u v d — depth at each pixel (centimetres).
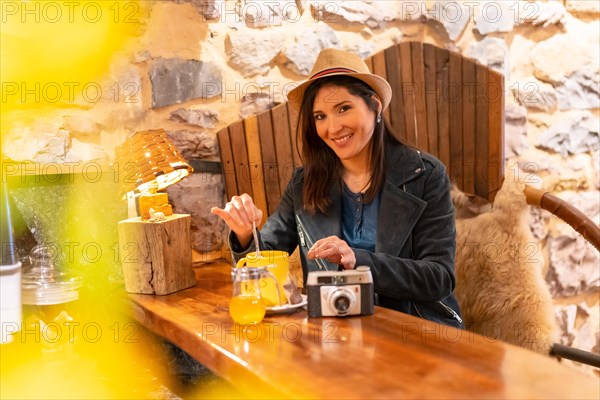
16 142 185
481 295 227
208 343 129
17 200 180
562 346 223
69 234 188
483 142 244
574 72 292
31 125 188
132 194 182
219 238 223
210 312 152
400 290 165
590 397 98
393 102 245
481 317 227
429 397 99
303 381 107
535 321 225
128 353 166
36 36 186
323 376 109
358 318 143
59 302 159
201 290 174
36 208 183
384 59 242
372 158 186
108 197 193
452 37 267
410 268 166
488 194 245
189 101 216
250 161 224
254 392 112
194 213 218
